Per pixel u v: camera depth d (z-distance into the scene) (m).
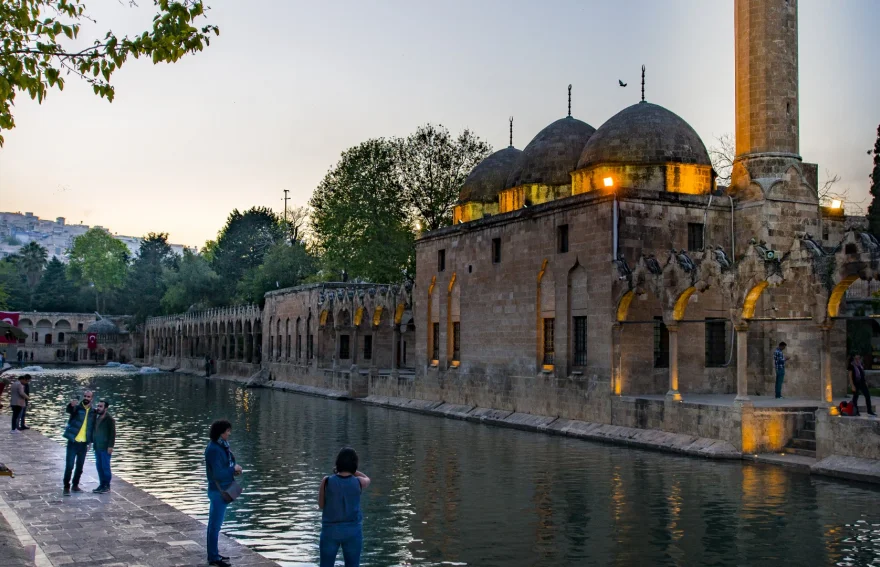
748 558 16.38
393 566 15.88
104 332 140.88
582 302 37.19
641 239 35.72
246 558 14.82
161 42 13.60
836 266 27.02
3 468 18.75
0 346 135.88
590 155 41.53
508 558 16.42
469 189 54.72
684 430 30.77
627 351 35.66
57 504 18.98
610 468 26.52
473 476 25.16
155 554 14.88
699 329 36.84
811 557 16.42
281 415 46.12
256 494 22.52
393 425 40.38
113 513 18.14
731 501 21.33
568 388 37.47
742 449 28.23
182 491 22.88
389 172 67.31
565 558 16.41
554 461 28.06
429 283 50.09
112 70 13.63
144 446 32.59
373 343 60.50
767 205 35.97
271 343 82.12
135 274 143.62
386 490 23.03
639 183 40.03
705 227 37.00
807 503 21.02
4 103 13.27
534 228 40.59
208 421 42.84
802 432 28.67
